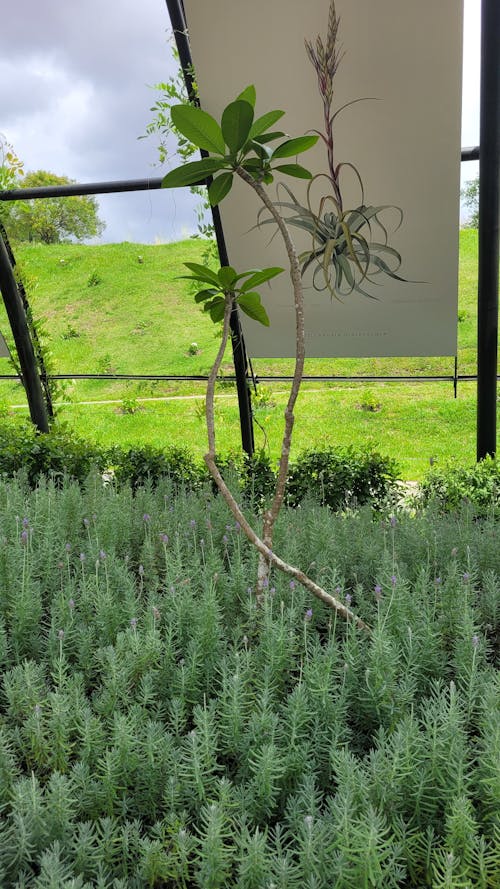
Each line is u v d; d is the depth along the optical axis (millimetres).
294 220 6379
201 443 15414
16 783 1867
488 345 6262
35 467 6754
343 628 2834
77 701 2086
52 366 8844
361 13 5371
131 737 1864
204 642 2465
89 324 18250
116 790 1896
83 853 1584
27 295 8484
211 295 2834
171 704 2221
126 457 6980
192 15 5719
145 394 17422
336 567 3203
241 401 7645
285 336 7035
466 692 2084
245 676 2244
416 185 5930
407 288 6418
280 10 5508
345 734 2023
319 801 1787
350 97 5719
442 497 5309
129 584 3055
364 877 1441
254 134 2480
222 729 2102
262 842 1479
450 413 14938
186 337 17953
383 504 6023
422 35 5352
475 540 3422
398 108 5660
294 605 2855
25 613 2717
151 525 3945
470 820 1538
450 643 2641
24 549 3197
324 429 14953
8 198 7629
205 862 1521
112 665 2238
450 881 1427
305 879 1492
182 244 18094
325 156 6016
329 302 6699
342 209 6203
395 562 3137
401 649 2336
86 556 3479
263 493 6332
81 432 16172
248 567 3330
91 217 13039
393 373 16219
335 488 6172
